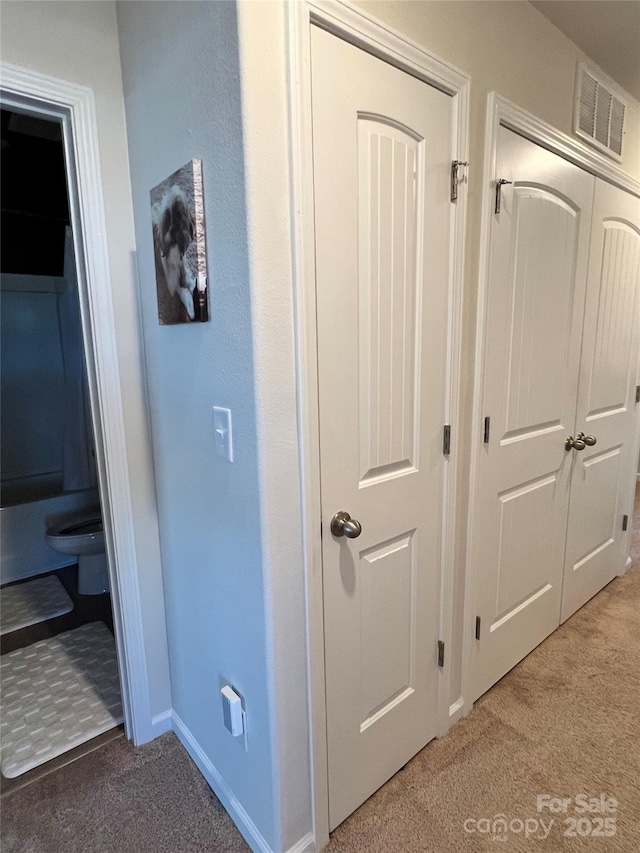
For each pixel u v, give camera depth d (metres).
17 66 1.13
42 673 1.97
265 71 0.88
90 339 1.38
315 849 1.22
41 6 1.15
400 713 1.43
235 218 0.92
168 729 1.65
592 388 2.11
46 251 2.64
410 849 1.23
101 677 1.94
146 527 1.50
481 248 1.41
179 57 1.02
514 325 1.60
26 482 3.03
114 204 1.31
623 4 1.45
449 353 1.36
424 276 1.25
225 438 1.07
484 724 1.63
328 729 1.21
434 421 1.36
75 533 2.54
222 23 0.88
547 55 1.55
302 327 0.99
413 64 1.12
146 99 1.18
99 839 1.28
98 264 1.31
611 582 2.60
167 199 1.12
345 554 1.18
